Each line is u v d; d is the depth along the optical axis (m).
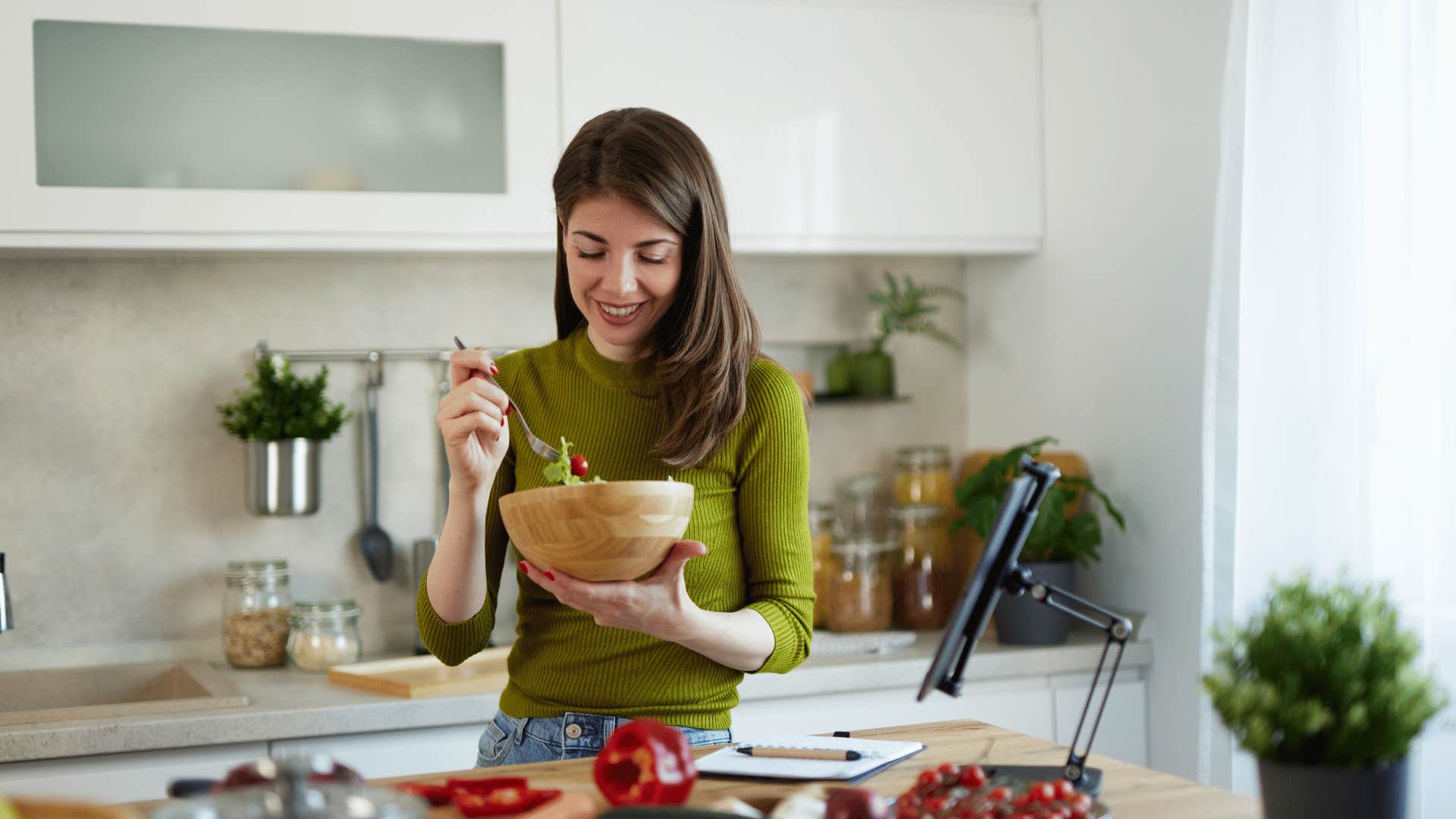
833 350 2.97
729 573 1.40
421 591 1.42
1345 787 0.90
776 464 1.41
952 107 2.67
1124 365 2.51
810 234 2.56
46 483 2.45
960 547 2.81
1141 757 2.47
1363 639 0.94
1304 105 1.97
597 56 2.42
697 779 1.14
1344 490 1.90
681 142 1.32
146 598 2.51
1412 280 1.79
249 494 2.48
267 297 2.58
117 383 2.49
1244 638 0.98
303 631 2.38
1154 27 2.41
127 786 1.94
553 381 1.46
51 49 2.15
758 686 2.22
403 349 2.66
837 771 1.13
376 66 2.32
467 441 1.31
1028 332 2.82
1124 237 2.50
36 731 1.88
